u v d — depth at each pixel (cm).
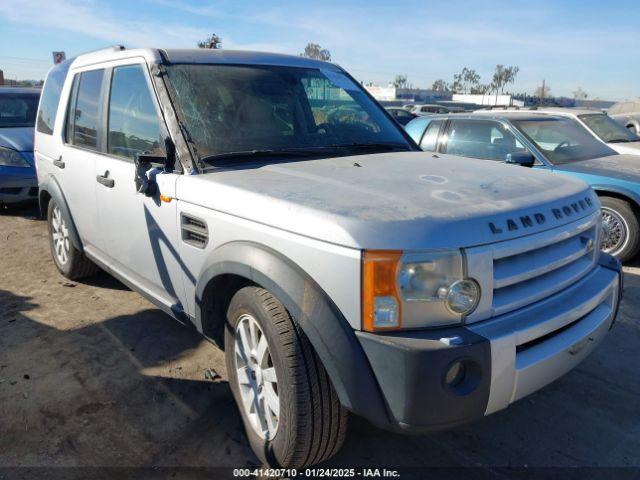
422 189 248
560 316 231
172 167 302
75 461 270
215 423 301
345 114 374
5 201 750
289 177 271
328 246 212
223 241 262
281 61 377
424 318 205
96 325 420
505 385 215
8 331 411
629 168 600
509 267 222
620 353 383
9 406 314
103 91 387
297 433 233
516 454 278
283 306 237
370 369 207
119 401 321
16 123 847
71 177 427
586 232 270
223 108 320
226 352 284
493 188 255
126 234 354
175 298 324
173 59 334
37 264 567
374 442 287
